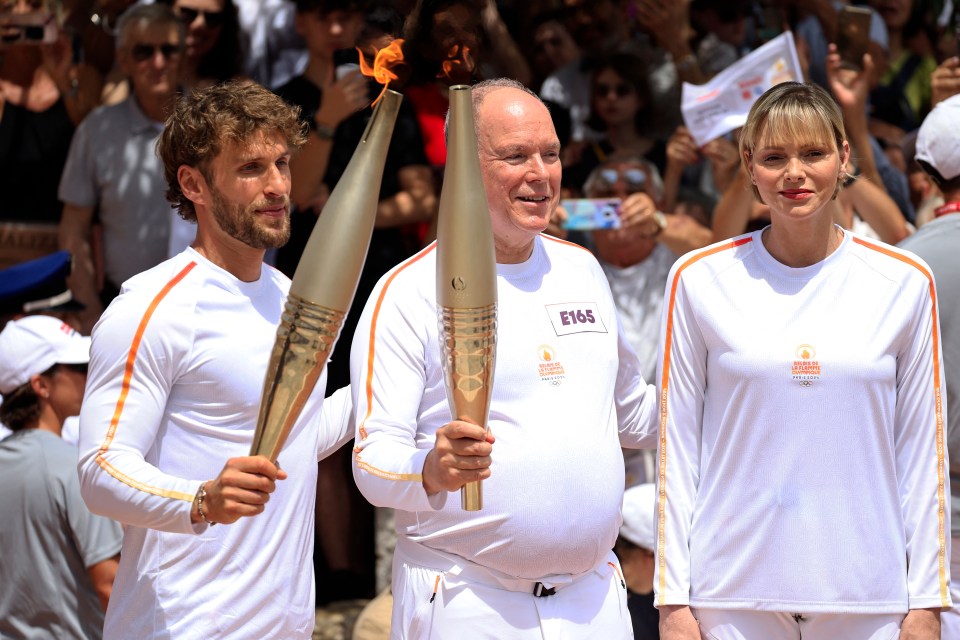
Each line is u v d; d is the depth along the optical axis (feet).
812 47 67.00
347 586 58.75
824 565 31.89
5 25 60.13
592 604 32.45
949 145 40.11
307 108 57.62
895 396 32.83
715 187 60.39
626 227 53.93
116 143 57.47
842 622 32.24
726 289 32.78
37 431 40.04
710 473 33.06
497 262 32.86
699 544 33.06
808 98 31.89
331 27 56.24
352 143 56.59
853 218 56.18
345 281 23.88
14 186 60.34
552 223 54.03
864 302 32.27
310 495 31.19
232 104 29.94
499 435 31.42
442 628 31.55
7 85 60.85
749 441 32.32
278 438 24.58
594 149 60.95
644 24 61.00
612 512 32.27
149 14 57.06
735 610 32.60
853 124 52.65
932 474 32.63
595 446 32.07
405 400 31.45
